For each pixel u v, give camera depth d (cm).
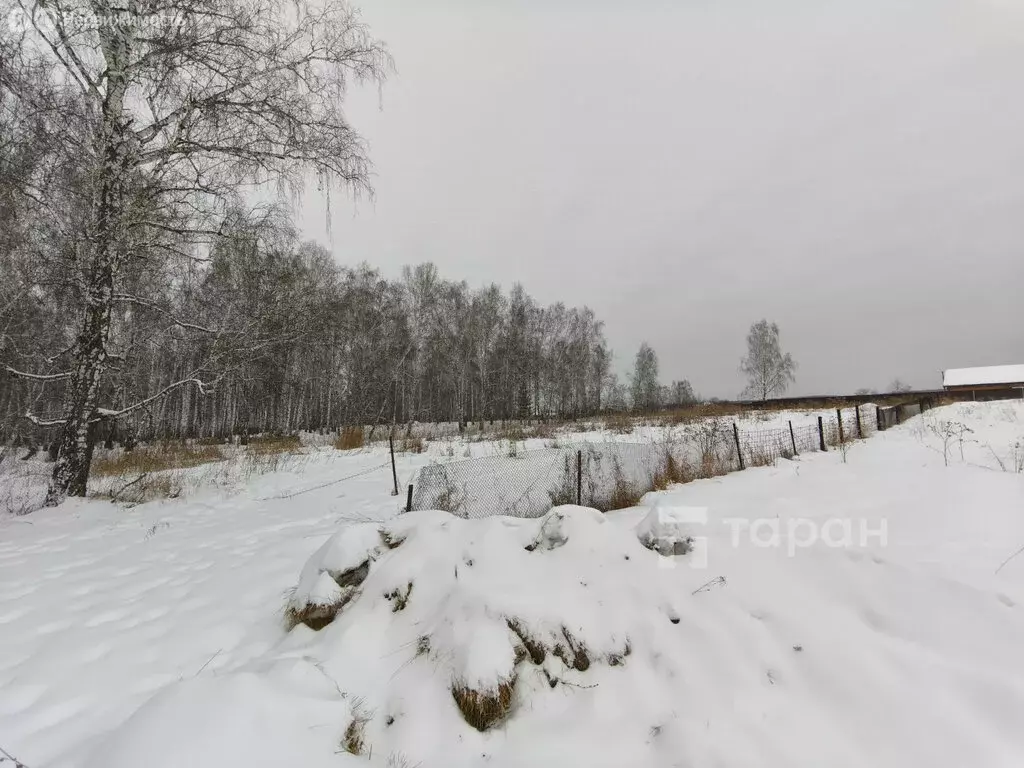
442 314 3622
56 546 568
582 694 294
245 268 905
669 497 639
